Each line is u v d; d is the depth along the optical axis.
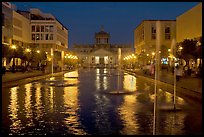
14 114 13.44
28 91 23.34
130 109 14.88
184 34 54.66
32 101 17.67
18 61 64.25
